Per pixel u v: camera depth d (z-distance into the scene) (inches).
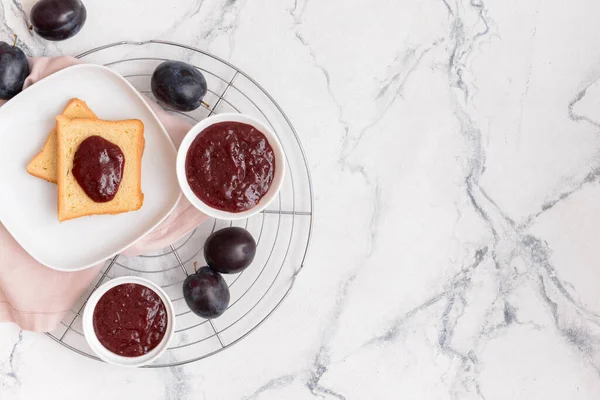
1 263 34.6
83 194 34.3
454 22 37.1
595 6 37.4
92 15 36.1
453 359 37.8
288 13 36.7
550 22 37.4
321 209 37.2
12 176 34.7
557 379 38.0
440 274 37.6
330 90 36.9
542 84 37.6
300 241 37.2
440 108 37.3
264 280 37.2
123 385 37.0
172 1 36.4
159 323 34.8
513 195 37.7
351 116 37.1
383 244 37.4
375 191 37.3
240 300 37.2
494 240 37.7
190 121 36.6
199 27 36.5
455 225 37.6
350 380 37.6
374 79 37.0
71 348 35.7
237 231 34.8
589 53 37.5
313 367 37.5
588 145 37.7
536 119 37.6
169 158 35.1
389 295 37.6
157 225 34.6
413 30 37.1
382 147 37.2
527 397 38.0
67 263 34.9
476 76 37.4
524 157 37.6
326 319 37.4
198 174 33.8
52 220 34.9
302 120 36.9
